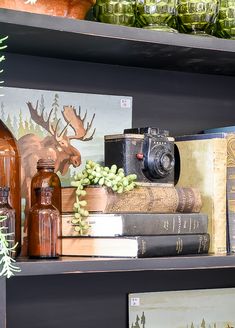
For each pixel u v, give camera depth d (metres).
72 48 1.51
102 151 1.66
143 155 1.48
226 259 1.47
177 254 1.45
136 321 1.69
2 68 1.55
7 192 1.35
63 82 1.63
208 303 1.78
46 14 1.35
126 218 1.38
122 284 1.68
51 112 1.61
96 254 1.41
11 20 1.29
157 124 1.75
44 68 1.61
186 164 1.64
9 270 1.19
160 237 1.42
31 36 1.40
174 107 1.78
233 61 1.66
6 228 1.33
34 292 1.58
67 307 1.62
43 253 1.38
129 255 1.38
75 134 1.63
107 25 1.40
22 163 1.56
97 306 1.65
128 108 1.71
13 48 1.51
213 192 1.57
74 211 1.44
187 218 1.48
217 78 1.86
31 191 1.47
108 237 1.40
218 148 1.58
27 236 1.46
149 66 1.72
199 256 1.45
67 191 1.46
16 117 1.56
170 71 1.78
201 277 1.79
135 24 1.57
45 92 1.60
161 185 1.50
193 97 1.81
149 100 1.74
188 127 1.80
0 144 1.42
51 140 1.60
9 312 1.55
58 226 1.40
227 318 1.80
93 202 1.42
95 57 1.60
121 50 1.53
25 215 1.55
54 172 1.53
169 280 1.74
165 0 1.54
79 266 1.32
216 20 1.66
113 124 1.68
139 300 1.69
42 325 1.59
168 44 1.47
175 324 1.73
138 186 1.45
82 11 1.43
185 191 1.53
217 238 1.55
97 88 1.67
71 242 1.44
